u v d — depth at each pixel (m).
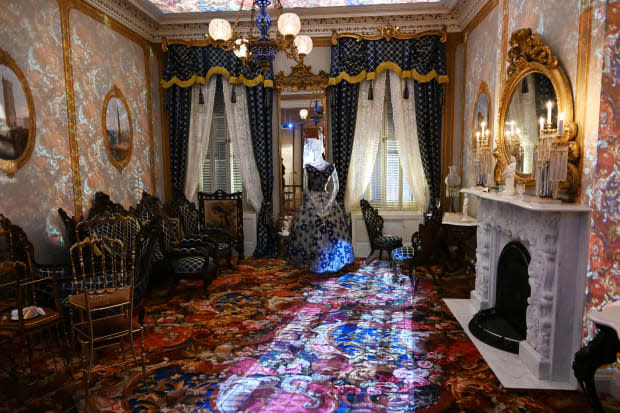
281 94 6.73
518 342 3.39
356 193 6.69
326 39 6.51
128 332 2.94
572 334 2.91
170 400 2.78
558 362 2.95
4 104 3.73
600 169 2.63
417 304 4.62
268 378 3.06
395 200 6.88
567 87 2.90
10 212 3.81
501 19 4.19
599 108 2.60
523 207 3.01
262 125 6.66
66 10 4.56
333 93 6.57
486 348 3.53
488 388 2.90
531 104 3.44
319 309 4.49
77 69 4.75
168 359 3.37
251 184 6.87
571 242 2.82
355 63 6.33
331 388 2.92
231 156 7.02
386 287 5.24
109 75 5.40
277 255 6.90
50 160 4.31
